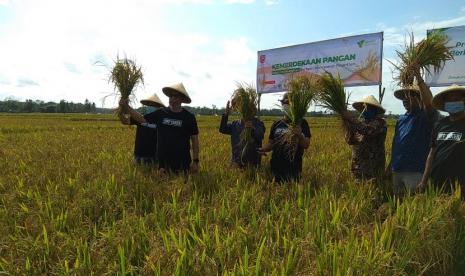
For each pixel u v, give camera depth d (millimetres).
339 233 4508
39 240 4754
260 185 6738
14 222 5484
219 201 5848
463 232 4539
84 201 5949
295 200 5957
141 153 8781
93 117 74312
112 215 5609
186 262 3939
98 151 13672
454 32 16688
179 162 7867
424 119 6375
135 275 4020
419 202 5105
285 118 7270
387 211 5285
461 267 4105
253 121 8188
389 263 3768
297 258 3949
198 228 4938
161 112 7887
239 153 8312
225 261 4012
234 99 8078
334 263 3658
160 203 6031
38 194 6543
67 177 7953
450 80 16812
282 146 7164
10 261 4152
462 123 5758
